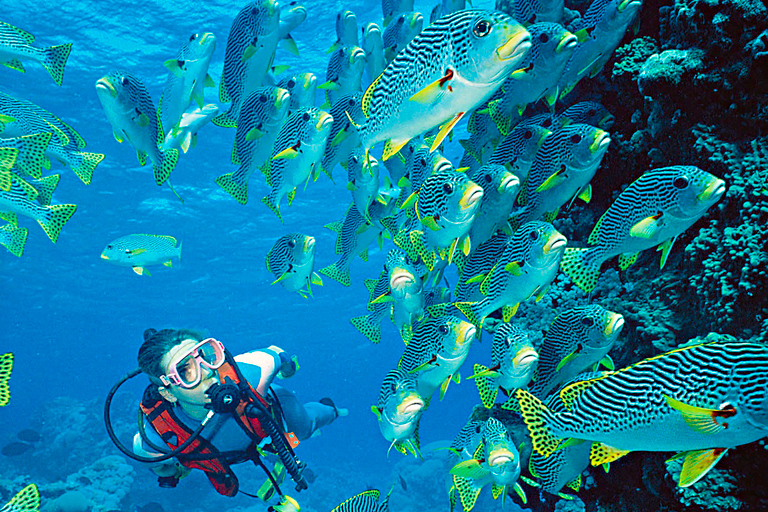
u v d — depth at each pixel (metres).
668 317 2.71
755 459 1.98
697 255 2.55
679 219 2.11
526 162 2.75
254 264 42.69
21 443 16.14
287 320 57.72
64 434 18.91
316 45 21.89
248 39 3.14
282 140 2.95
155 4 20.75
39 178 3.15
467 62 1.60
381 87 1.92
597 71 3.25
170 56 23.12
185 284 44.78
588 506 2.97
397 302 2.78
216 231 36.41
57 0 20.23
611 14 2.87
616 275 3.21
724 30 2.55
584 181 2.63
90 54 22.64
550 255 2.31
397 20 3.54
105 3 20.56
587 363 2.41
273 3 3.06
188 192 31.73
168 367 2.90
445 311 2.73
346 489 30.81
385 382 2.57
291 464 3.02
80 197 30.39
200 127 3.72
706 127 2.71
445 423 64.50
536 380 2.53
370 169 3.11
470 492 2.66
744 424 1.37
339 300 54.16
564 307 3.29
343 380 82.25
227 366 3.05
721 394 1.40
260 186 31.56
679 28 2.88
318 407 4.13
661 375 1.54
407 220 2.76
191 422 3.15
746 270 2.10
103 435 19.39
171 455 3.02
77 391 98.00
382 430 2.55
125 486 14.22
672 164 2.99
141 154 3.09
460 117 1.74
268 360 3.38
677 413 1.51
